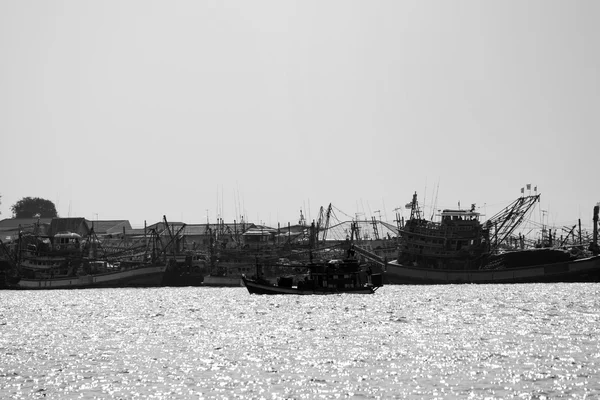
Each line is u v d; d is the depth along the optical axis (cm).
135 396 8931
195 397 8862
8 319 18200
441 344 12562
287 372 10244
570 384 9275
